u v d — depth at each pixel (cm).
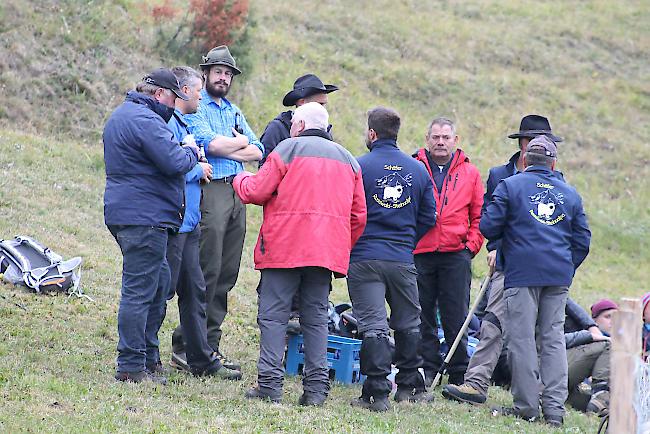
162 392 2138
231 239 2541
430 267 2745
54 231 3684
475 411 2456
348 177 2203
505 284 2461
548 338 2445
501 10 9062
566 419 2520
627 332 1470
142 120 2105
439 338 3050
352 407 2252
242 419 1978
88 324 2753
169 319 3030
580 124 7319
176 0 6719
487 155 6525
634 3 9681
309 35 7406
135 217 2114
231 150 2450
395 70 7250
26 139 4700
